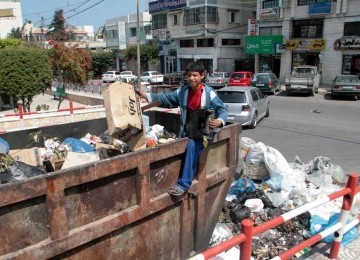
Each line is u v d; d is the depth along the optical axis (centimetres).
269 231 462
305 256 406
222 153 351
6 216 196
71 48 2034
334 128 1230
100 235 239
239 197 542
